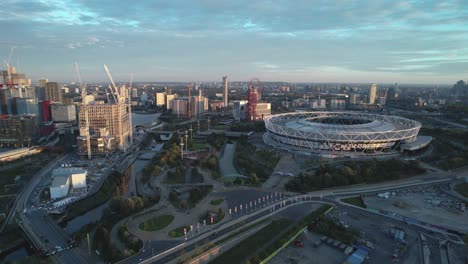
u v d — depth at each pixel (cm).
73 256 19938
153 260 19012
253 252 19725
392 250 19812
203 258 19225
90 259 19600
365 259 18838
